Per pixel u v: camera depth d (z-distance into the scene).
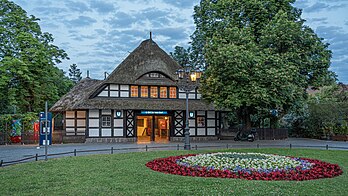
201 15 30.14
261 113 31.28
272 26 24.23
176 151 18.52
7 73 27.31
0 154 17.88
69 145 24.17
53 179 10.02
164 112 29.48
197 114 30.69
